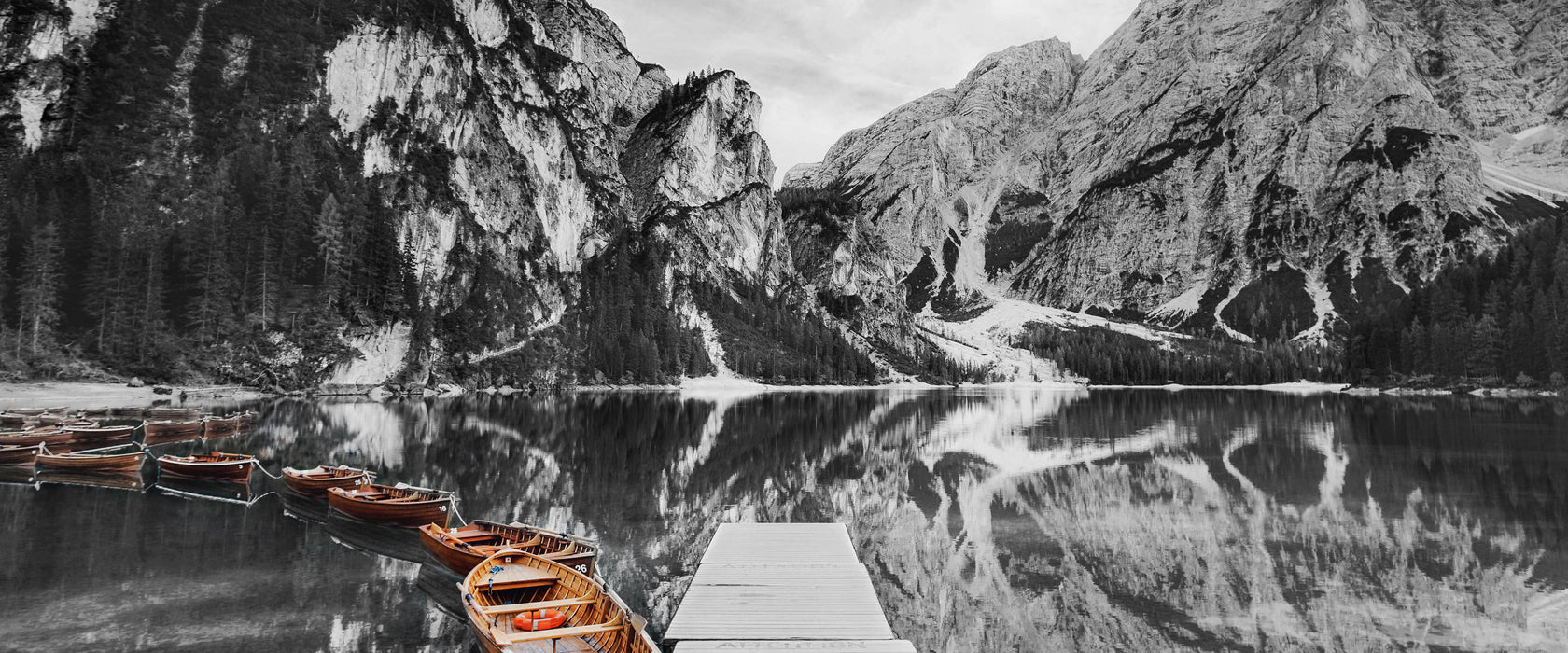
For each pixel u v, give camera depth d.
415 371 115.12
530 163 177.12
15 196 105.75
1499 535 26.52
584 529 27.48
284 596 19.64
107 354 93.81
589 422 72.50
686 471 41.72
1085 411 102.19
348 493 29.45
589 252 192.38
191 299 102.12
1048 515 30.77
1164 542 26.08
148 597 19.45
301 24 144.25
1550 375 112.00
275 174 122.62
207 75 132.00
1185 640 16.83
